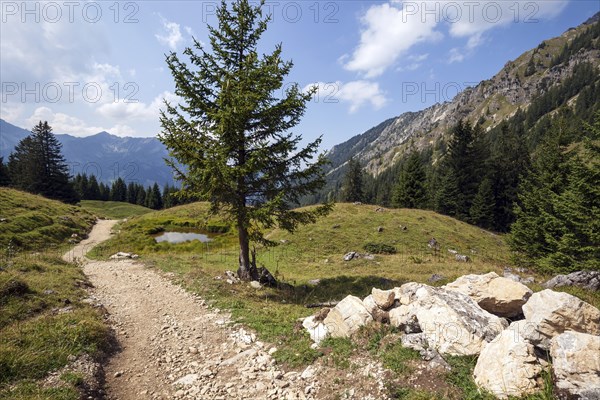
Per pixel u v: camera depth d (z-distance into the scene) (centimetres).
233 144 1498
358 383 629
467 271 2070
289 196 1628
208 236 4341
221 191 1458
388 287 1778
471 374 584
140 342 984
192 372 799
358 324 816
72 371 716
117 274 1920
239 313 1165
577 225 2239
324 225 3797
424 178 5909
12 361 692
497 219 5475
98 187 10356
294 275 2275
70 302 1185
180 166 1500
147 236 3847
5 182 6662
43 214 3472
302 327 961
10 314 975
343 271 2394
